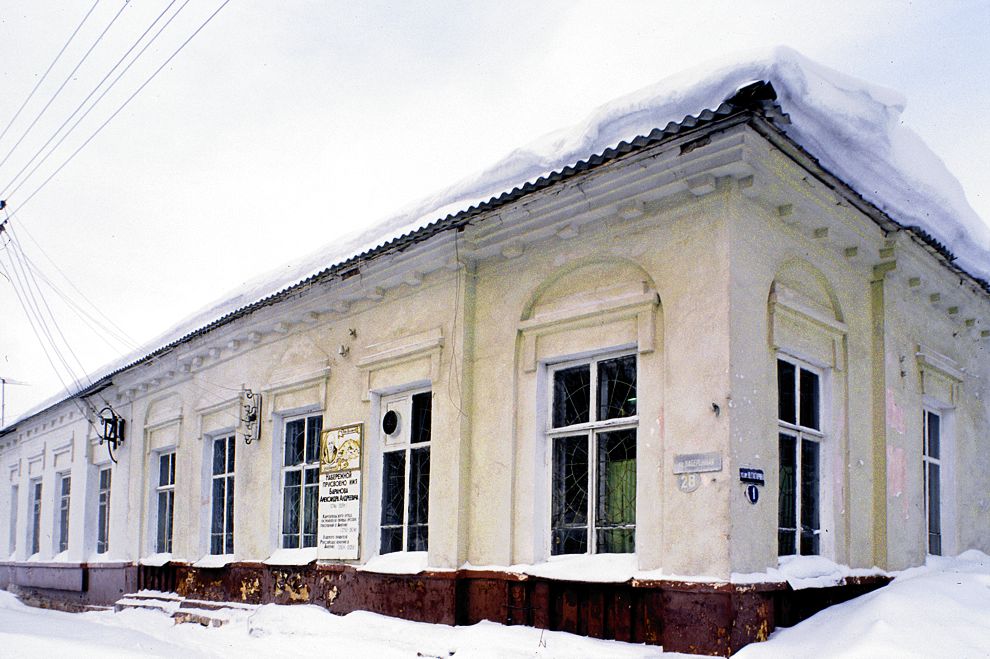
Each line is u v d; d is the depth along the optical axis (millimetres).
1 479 24531
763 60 6746
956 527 10195
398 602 9055
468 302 9016
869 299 9016
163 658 8195
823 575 7461
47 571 19141
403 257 9547
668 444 6977
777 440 7246
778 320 7480
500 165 9070
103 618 13891
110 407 16453
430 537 8875
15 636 9031
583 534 7773
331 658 8297
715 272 6926
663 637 6605
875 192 8359
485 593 8227
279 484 11789
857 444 8375
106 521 17188
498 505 8352
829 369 8258
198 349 13672
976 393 11188
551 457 8188
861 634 6027
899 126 8438
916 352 9602
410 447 9656
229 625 10883
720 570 6418
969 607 6473
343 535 10125
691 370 6938
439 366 9156
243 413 12422
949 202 9188
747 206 7141
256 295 12617
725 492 6512
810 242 8023
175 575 13742
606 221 7809
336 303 10805
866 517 8367
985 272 10234
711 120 6609
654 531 7027
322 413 11062
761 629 6531
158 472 15422
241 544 12086
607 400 7820
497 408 8562
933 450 10250
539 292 8453
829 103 7387
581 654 6789
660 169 7168
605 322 7758
